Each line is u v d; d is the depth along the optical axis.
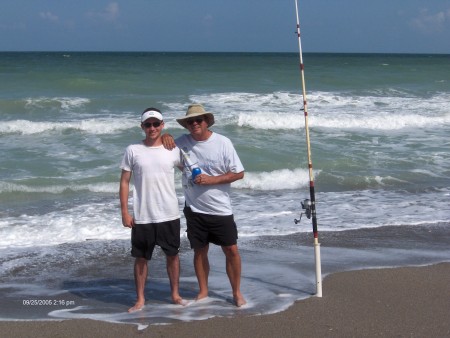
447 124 15.60
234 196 9.24
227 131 14.02
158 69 32.84
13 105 16.47
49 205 8.44
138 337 4.12
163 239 4.59
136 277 4.72
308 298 4.85
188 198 4.59
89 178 9.83
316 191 9.66
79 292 5.25
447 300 4.82
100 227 7.30
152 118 4.39
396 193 9.53
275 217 7.95
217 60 56.50
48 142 12.48
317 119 15.00
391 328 4.25
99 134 13.19
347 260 6.13
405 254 6.39
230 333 4.17
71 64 43.06
